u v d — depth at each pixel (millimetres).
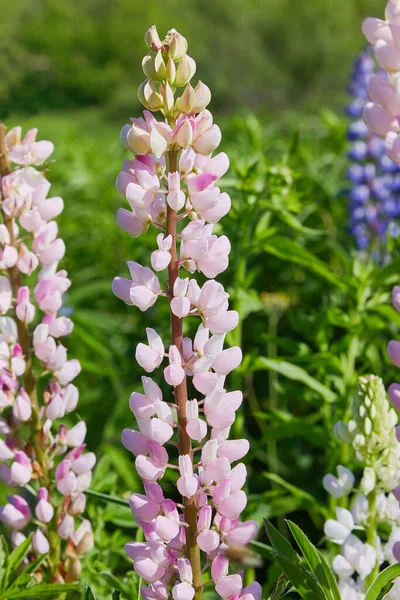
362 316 5258
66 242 8805
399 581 2664
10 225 3252
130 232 2543
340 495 3197
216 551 2578
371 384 3172
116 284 2537
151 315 7051
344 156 9016
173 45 2416
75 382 7102
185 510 2533
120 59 46469
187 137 2400
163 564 2512
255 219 5695
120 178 2510
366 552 3008
